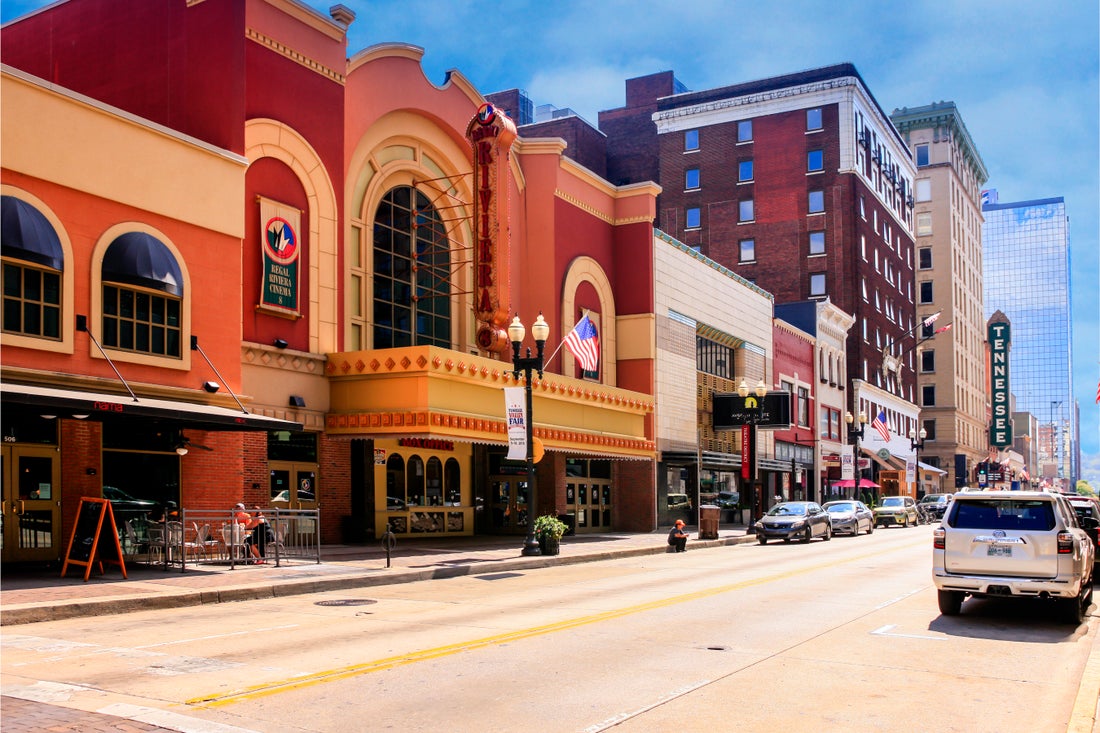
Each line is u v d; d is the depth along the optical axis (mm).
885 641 12180
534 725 7875
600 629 12938
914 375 89562
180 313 21250
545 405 31938
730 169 72250
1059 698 9156
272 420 20047
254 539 21609
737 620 13891
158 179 20969
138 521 20438
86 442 19578
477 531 35031
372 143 29906
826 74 70062
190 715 7941
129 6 25812
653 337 40906
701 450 44250
